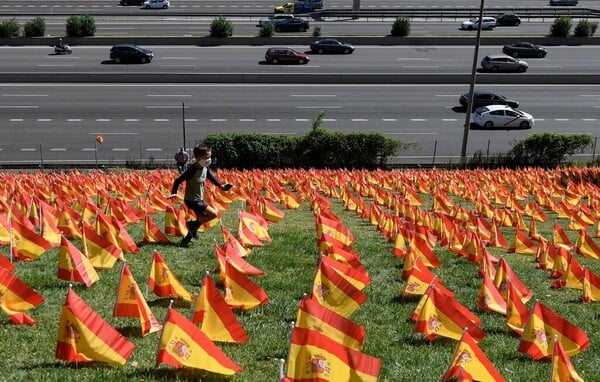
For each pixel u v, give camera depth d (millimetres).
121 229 11266
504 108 42250
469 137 40000
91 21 59531
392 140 33812
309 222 16281
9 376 6367
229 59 55531
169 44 59281
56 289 9117
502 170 28656
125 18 68500
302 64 54594
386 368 7312
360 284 9547
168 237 12875
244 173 24312
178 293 8984
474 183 23469
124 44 57031
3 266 8305
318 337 5738
